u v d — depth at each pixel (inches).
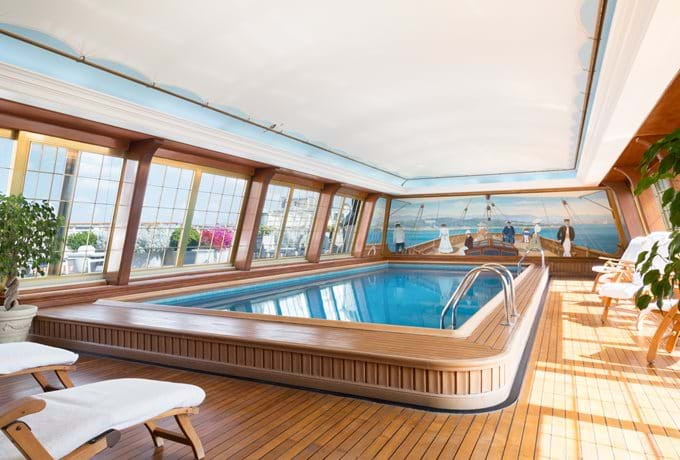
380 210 734.5
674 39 146.6
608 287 243.6
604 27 193.3
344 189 606.2
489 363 131.0
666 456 97.7
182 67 236.4
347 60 241.8
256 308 351.3
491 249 674.2
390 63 245.9
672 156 51.5
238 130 357.7
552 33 210.2
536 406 128.2
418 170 583.8
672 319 185.5
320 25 205.9
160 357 179.8
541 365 168.4
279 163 412.5
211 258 436.8
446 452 101.9
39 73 215.6
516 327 179.5
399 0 188.2
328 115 330.6
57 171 280.8
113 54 215.5
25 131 254.5
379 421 120.3
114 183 317.4
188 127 307.3
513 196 662.5
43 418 77.5
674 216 51.2
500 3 189.5
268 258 518.6
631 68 172.2
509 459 97.7
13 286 213.0
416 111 328.2
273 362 156.9
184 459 100.0
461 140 414.3
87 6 179.6
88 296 294.7
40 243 221.5
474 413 124.5
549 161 506.0
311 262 575.5
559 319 257.9
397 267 728.3
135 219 321.1
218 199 419.2
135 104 266.1
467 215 693.9
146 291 343.6
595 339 207.3
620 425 114.0
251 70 248.1
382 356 136.6
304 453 102.3
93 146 294.4
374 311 342.6
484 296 409.7
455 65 248.4
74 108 239.8
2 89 209.2
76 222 301.3
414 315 325.7
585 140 346.6
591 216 612.4
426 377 131.5
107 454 102.4
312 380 148.2
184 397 93.7
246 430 115.3
